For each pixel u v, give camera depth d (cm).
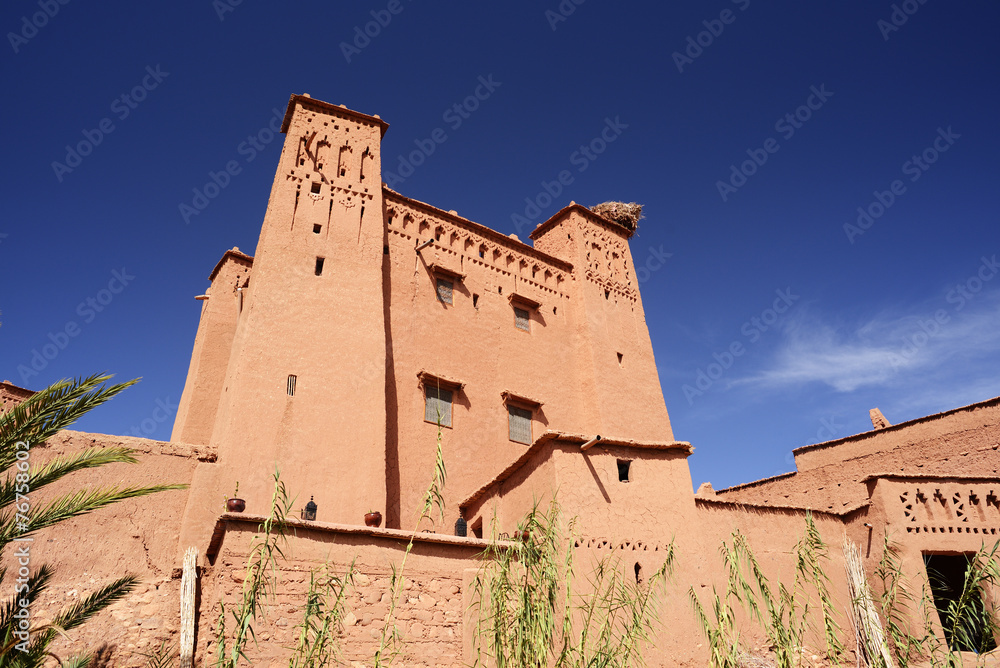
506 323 2650
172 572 1454
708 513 1703
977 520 1800
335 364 2006
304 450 1823
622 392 2752
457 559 1409
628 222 3297
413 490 2058
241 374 1859
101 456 915
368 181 2441
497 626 970
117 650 1269
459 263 2638
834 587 1752
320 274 2161
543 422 2534
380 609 1281
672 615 1437
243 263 2575
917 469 2294
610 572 1417
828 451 2552
